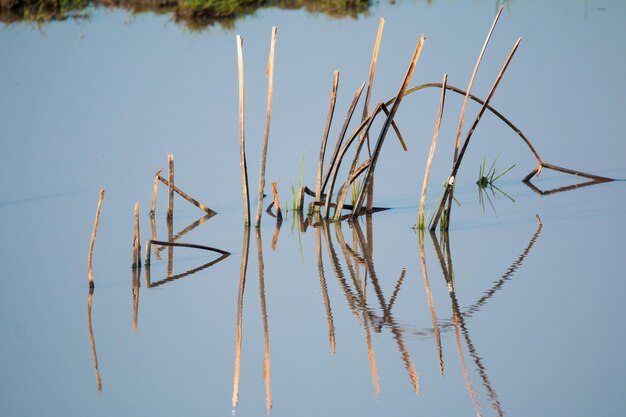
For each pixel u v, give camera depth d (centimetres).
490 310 2409
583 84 4469
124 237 3083
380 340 2292
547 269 2648
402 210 3272
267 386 2116
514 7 6066
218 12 6025
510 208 3222
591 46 5044
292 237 3045
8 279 2738
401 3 6338
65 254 2934
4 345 2339
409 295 2547
